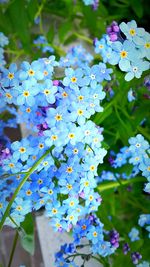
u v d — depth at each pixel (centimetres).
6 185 15
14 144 14
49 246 23
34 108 14
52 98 14
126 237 19
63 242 23
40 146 14
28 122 18
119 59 13
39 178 14
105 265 17
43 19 25
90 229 16
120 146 21
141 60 13
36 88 14
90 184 14
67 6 23
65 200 14
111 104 17
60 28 23
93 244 16
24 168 14
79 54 21
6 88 14
